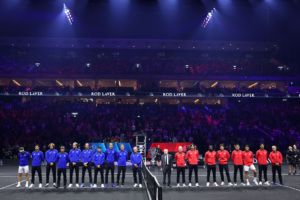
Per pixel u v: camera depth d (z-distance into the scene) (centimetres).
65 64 4497
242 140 3450
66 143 3266
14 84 4394
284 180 1970
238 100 4362
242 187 1703
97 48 4791
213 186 1734
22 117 3756
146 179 1470
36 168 1708
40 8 4572
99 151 1741
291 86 4247
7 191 1591
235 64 4612
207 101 4481
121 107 4128
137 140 2867
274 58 4759
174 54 4884
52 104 4091
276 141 3516
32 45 4675
